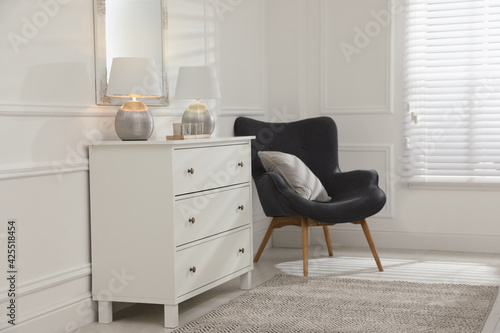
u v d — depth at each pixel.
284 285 3.69
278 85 5.00
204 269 3.22
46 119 2.84
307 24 5.00
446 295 3.39
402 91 4.80
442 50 4.70
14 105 2.64
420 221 4.80
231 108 4.51
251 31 4.78
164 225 2.96
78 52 3.03
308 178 4.12
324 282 3.75
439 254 4.59
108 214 3.06
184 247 3.04
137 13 3.45
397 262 4.32
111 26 3.25
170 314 2.97
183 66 3.91
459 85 4.68
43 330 2.81
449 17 4.68
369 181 4.13
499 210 4.62
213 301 3.43
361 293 3.47
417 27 4.75
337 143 4.50
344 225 4.97
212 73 3.62
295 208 3.80
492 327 2.87
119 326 3.02
